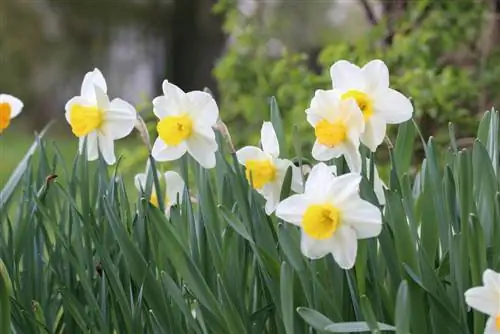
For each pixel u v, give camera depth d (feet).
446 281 5.41
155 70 42.06
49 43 39.93
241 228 5.39
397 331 5.08
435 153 5.55
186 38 41.11
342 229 5.20
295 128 5.54
